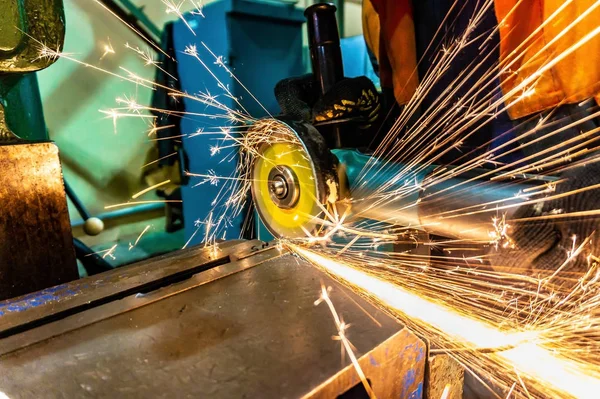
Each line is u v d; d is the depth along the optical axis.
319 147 1.53
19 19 1.20
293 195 1.66
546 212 1.04
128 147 2.18
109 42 2.04
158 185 2.12
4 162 1.20
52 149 1.29
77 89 1.99
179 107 2.27
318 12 1.83
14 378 0.64
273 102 2.24
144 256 2.28
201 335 0.73
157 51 2.19
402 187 1.50
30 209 1.26
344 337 0.71
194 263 1.06
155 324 0.77
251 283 0.93
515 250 1.08
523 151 1.57
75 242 2.06
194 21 2.11
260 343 0.71
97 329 0.76
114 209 2.19
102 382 0.63
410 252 1.64
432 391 0.88
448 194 1.35
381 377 0.71
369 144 2.03
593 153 1.21
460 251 1.59
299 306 0.82
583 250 0.97
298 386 0.60
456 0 1.70
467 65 1.81
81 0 1.92
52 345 0.72
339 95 1.73
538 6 1.38
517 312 1.06
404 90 1.90
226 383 0.62
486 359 0.86
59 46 1.32
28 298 0.90
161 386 0.62
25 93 1.58
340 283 0.93
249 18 2.04
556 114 1.42
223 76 2.05
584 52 1.25
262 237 2.21
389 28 1.87
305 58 2.40
